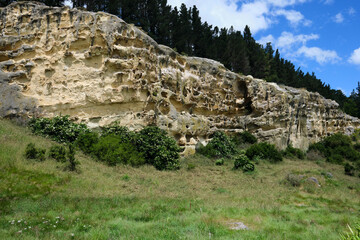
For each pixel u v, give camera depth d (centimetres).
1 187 998
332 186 1767
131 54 1967
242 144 2748
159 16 3512
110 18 1948
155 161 1775
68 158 1409
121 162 1595
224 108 2828
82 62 1914
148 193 1223
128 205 1022
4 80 1859
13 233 679
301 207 1250
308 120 3612
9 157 1217
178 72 2356
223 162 2205
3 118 1794
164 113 2200
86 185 1165
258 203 1214
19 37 1988
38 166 1226
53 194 1023
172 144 1912
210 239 725
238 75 3000
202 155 2317
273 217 1027
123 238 690
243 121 2973
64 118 1766
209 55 3769
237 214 1019
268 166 2272
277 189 1562
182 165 1970
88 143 1620
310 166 2491
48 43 1958
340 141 3650
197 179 1653
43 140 1584
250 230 848
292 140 3272
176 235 735
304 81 5744
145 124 1997
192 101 2491
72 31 1947
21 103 1839
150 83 2083
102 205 979
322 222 1031
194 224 843
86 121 1848
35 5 2045
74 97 1869
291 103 3253
